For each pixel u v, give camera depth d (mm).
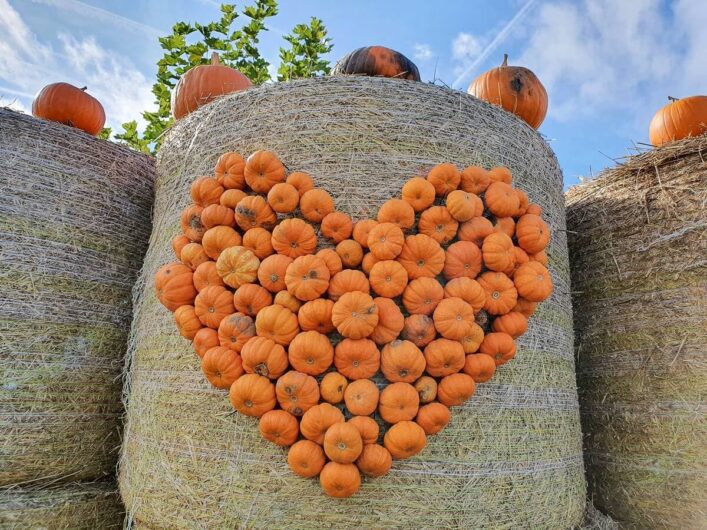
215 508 2547
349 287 2508
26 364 3268
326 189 2795
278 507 2463
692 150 3547
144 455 2883
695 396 3326
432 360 2496
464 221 2740
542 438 2822
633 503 3492
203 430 2660
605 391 3770
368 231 2645
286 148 2896
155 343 3002
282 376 2451
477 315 2666
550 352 3021
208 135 3195
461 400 2533
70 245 3604
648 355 3578
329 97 2941
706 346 3332
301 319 2498
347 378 2506
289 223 2623
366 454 2375
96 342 3602
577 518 2973
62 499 3148
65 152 3721
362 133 2875
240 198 2807
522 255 2816
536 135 3439
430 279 2592
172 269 2830
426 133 2932
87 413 3480
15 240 3375
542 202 3301
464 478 2547
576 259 4207
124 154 4078
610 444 3682
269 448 2527
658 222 3695
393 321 2494
